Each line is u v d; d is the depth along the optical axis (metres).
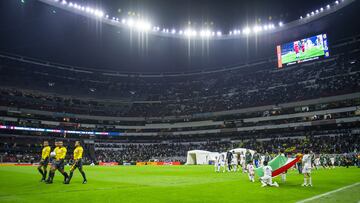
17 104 65.81
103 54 75.38
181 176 22.19
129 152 68.62
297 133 59.91
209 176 22.05
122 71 87.25
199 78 87.25
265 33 65.69
